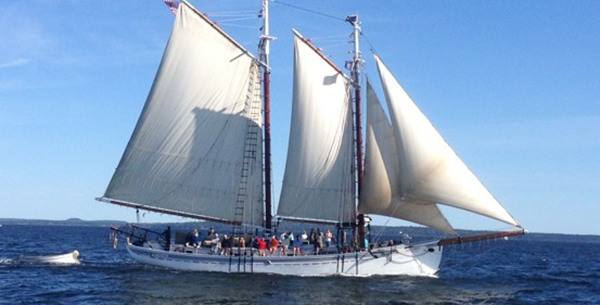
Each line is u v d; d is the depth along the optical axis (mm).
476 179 42750
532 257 90688
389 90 43531
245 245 47000
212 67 48875
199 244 46438
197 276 43719
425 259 45469
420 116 43375
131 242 49375
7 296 35500
